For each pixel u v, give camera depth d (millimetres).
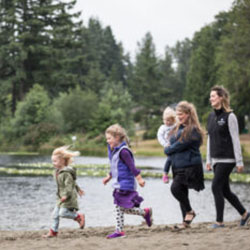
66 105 141125
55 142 125562
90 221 23016
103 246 11664
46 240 13789
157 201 30516
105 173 50594
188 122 14688
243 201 29500
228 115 14547
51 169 57906
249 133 139875
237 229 13930
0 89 159500
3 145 131750
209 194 33938
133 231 15773
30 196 32875
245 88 95062
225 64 92812
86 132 137625
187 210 15133
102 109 134000
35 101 132875
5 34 162375
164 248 10945
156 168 61188
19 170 54156
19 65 160875
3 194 33875
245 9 87438
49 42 168750
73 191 15312
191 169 14492
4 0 163125
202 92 162375
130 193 13477
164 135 16109
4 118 152250
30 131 130125
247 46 89000
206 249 10570
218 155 14703
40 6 164375
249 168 59344
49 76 165000
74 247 11688
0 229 20797
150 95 198875
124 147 13422
